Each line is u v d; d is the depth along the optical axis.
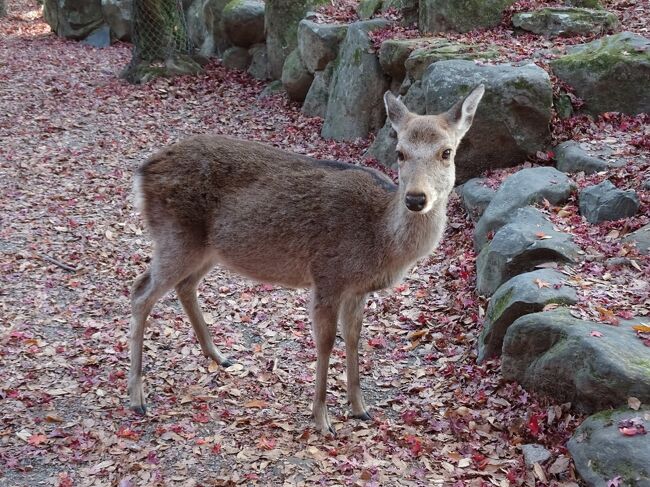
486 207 4.74
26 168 5.80
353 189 3.64
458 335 4.15
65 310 4.35
